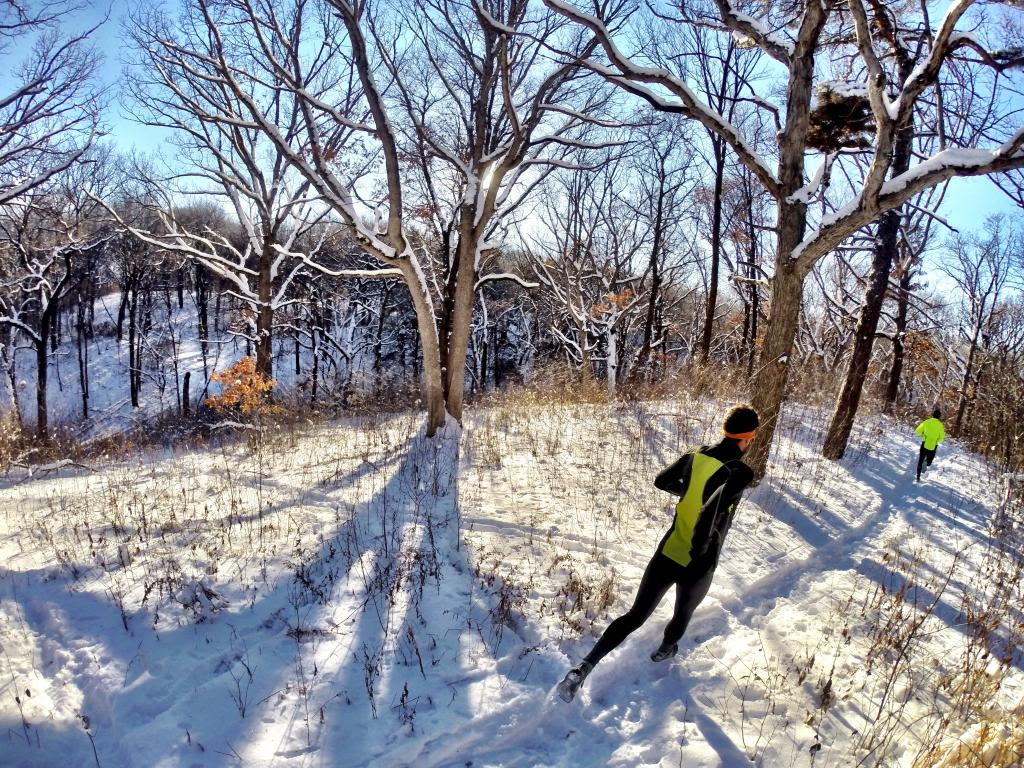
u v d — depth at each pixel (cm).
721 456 343
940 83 747
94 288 3797
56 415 3206
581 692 344
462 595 426
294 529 530
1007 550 610
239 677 338
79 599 411
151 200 1748
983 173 562
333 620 391
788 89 705
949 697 360
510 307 3094
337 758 284
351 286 3522
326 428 1063
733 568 509
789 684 364
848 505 706
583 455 800
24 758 289
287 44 959
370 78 783
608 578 458
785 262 701
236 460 830
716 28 769
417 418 1116
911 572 535
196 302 3812
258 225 1927
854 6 545
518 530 550
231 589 422
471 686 335
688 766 297
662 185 2177
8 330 3036
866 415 1335
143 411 3222
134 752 287
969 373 2230
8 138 969
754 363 1468
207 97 1290
